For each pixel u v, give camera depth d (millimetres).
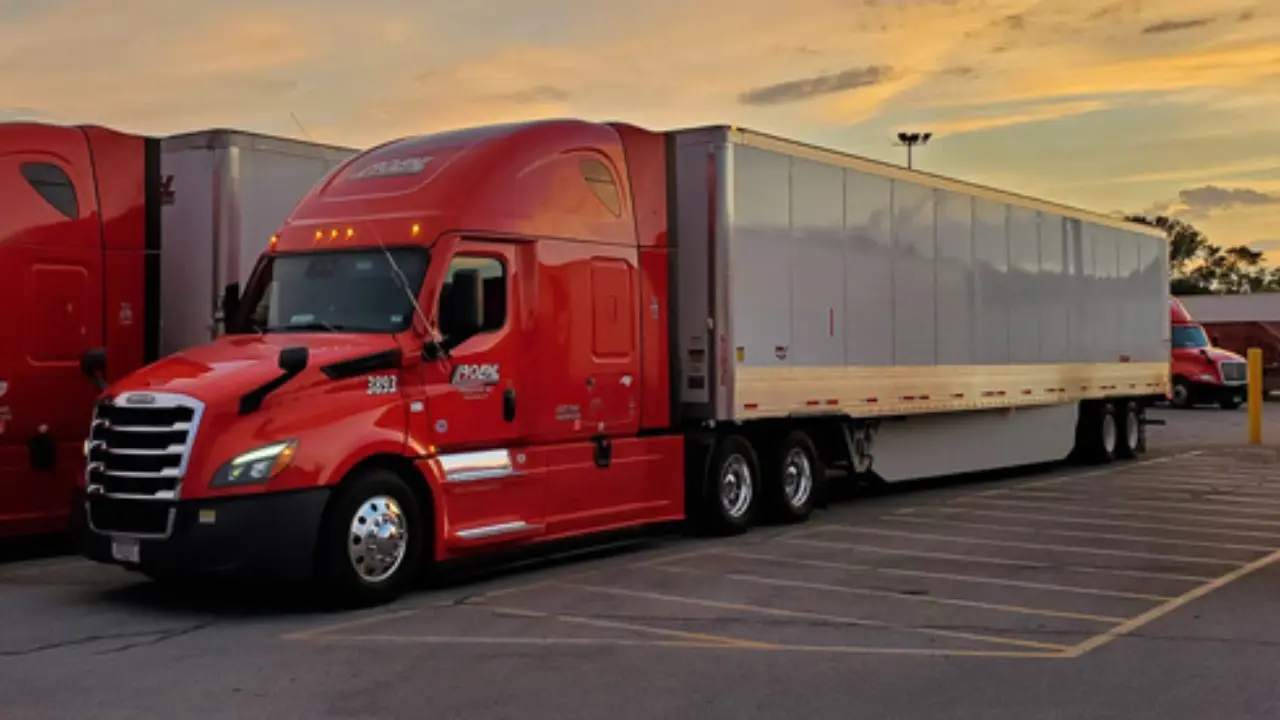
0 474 10914
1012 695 6652
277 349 9320
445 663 7293
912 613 8797
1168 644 7863
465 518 9750
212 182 12562
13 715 6234
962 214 16859
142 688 6742
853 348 14367
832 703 6488
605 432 11242
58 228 11352
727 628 8289
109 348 11703
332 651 7598
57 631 8180
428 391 9508
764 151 12922
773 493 13406
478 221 10070
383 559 9016
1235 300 55812
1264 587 9828
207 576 8422
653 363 11812
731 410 12367
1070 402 20359
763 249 12875
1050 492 16953
